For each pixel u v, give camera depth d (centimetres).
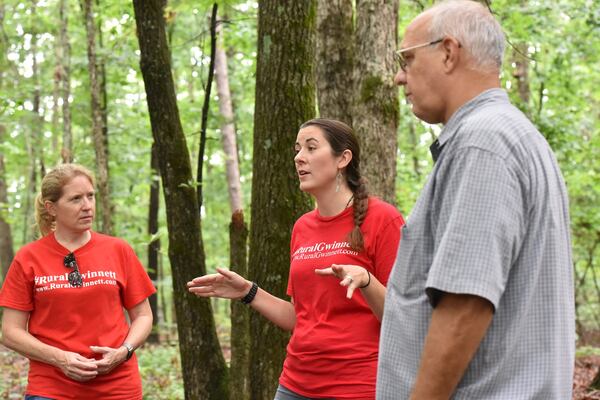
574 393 859
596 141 1280
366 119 602
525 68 1294
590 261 1678
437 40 200
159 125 466
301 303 328
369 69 604
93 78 1109
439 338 181
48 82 1611
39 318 369
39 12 1502
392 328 204
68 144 1246
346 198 328
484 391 187
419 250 198
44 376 364
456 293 179
